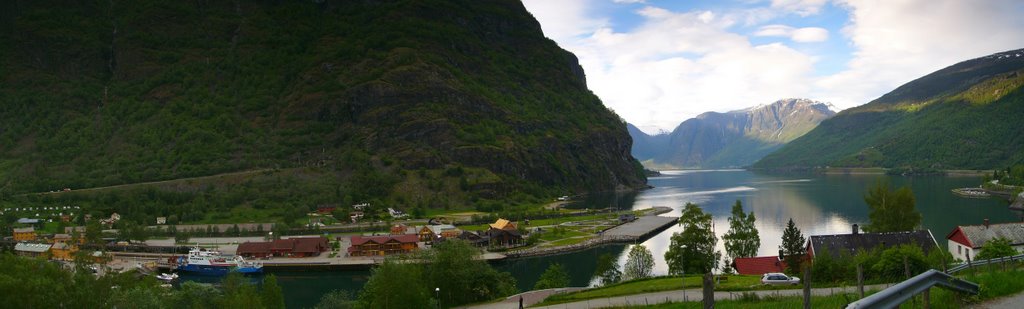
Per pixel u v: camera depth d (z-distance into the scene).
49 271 80.31
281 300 86.19
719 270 114.56
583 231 194.88
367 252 157.88
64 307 74.12
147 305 79.44
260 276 140.62
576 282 123.94
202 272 145.12
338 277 138.25
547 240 177.12
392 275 80.75
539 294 92.06
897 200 117.75
